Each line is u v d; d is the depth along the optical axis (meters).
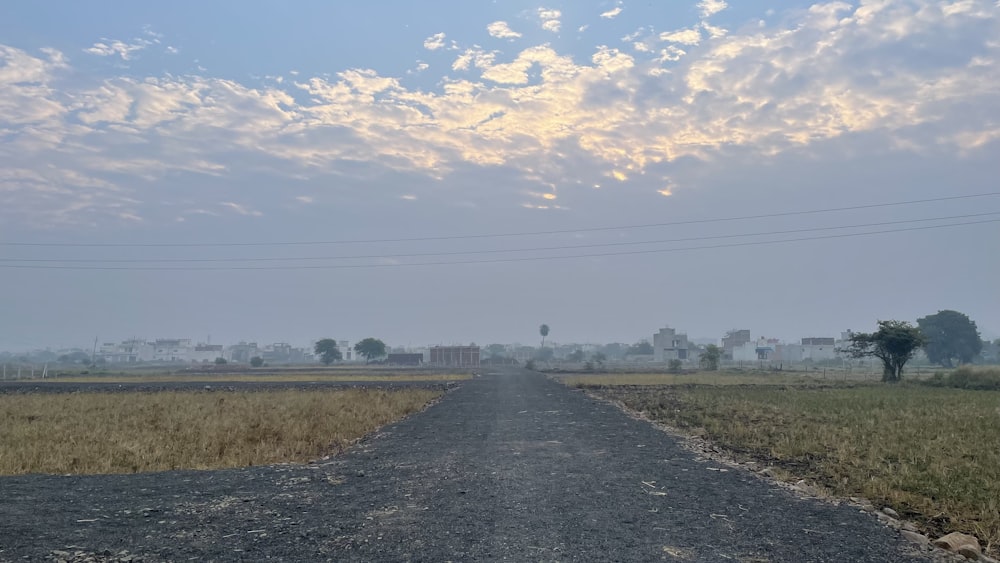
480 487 11.60
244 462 15.41
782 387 50.31
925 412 27.59
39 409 31.61
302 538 8.16
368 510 9.75
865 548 7.84
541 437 19.64
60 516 9.41
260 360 158.62
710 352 105.06
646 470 13.57
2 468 14.52
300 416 27.08
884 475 13.26
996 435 19.67
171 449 17.31
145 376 91.94
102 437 19.84
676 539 8.09
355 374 95.19
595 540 8.02
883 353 61.25
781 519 9.27
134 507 10.00
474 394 43.19
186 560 7.27
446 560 7.20
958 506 10.63
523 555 7.37
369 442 19.09
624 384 56.12
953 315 130.38
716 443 19.14
